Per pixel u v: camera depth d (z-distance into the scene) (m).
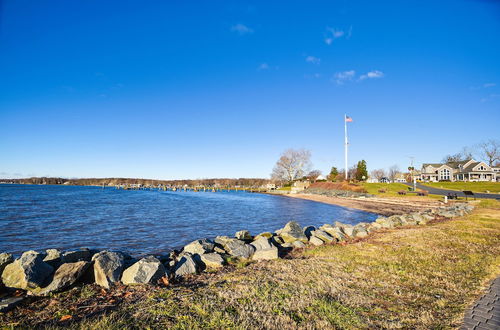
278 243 11.27
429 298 5.36
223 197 67.06
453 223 15.52
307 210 34.59
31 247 12.91
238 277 6.56
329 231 13.45
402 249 9.40
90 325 4.10
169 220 22.81
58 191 81.94
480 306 4.95
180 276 6.96
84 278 6.31
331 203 45.41
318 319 4.47
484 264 7.51
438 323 4.37
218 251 9.14
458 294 5.55
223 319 4.40
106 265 6.38
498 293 5.53
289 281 6.23
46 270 5.92
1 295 5.30
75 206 34.78
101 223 20.59
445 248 9.47
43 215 24.97
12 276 5.71
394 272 6.95
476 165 83.56
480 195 46.38
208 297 5.29
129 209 32.19
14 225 19.11
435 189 61.66
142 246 13.11
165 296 5.38
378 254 8.77
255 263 8.20
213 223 21.55
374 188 64.75
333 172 94.25
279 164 106.31
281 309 4.80
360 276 6.64
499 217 18.14
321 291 5.65
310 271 7.02
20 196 52.97
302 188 84.56
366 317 4.58
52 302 5.15
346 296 5.43
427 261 7.90
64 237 15.22
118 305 5.03
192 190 125.62
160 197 63.19
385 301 5.25
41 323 4.33
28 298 5.22
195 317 4.46
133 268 6.47
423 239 10.99
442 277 6.55
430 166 99.94
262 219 25.00
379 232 14.16
